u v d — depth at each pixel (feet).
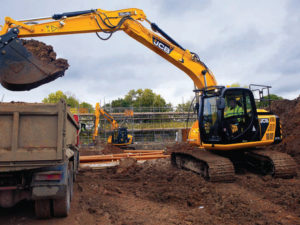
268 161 23.90
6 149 12.14
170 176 25.50
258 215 14.26
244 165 27.81
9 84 19.65
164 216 14.69
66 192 12.82
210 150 27.71
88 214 14.93
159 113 129.49
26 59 20.08
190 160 27.20
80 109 123.44
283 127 44.32
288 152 35.32
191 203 16.78
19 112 12.23
